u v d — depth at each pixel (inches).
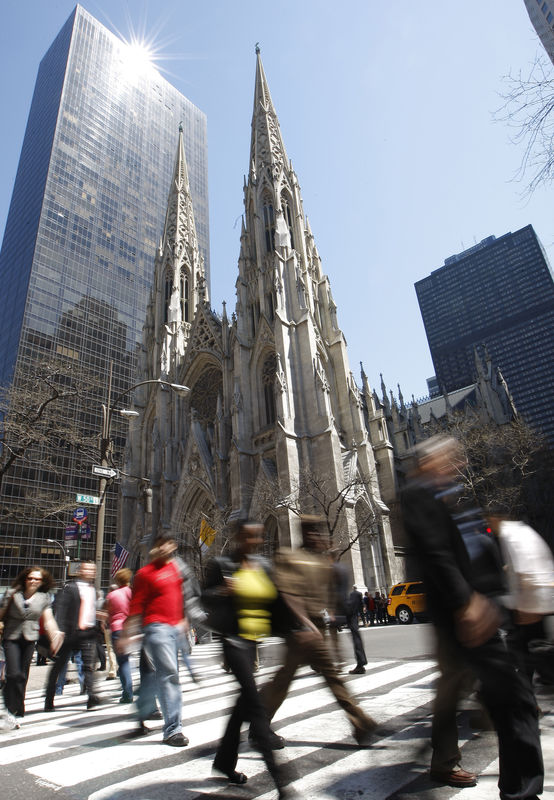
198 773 208.1
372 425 2151.8
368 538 1658.5
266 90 2810.0
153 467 2206.0
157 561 290.4
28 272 3476.9
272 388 1983.3
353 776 191.2
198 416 2262.6
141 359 2672.2
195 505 1961.1
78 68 4665.4
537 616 231.5
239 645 207.5
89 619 409.7
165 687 265.0
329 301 2196.1
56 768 225.5
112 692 506.0
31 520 1472.7
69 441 1185.4
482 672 161.6
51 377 1173.1
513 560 239.6
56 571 2810.0
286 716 305.1
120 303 3964.1
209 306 2434.8
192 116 5925.2
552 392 6220.5
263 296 2112.5
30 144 4534.9
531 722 158.4
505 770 155.3
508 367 6727.4
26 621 381.1
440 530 169.5
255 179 2513.5
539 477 2039.9
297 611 225.9
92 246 3973.9
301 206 2484.0
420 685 371.6
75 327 3550.7
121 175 4571.9
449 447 192.5
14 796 189.8
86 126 4456.2
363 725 226.5
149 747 255.1
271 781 195.6
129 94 5118.1
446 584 161.3
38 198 3863.2
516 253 7278.5
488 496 1774.1
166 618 278.4
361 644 458.6
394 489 1979.6
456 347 7303.2
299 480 1558.8
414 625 1150.3
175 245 2906.0
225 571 224.8
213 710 348.5
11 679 365.1
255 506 1665.8
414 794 170.7
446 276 7819.9
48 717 371.2
